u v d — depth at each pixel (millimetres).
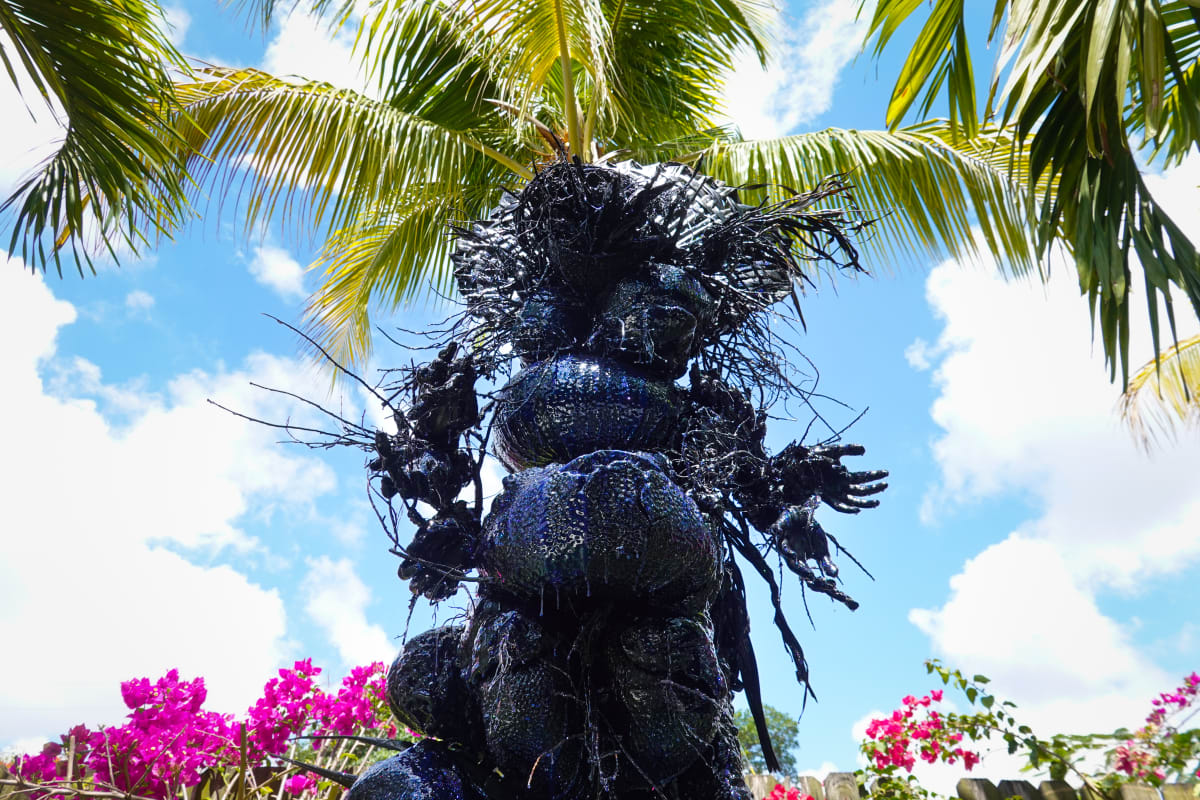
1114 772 2734
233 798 2227
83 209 3250
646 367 1651
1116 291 2191
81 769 2350
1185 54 2771
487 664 1445
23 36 2727
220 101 3510
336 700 2658
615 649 1438
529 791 1433
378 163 3451
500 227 1863
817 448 1630
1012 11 2305
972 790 2857
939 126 3832
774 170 3625
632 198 1589
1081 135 2412
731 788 1454
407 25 3807
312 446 1505
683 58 4129
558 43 3150
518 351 1740
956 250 3809
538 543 1389
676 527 1395
